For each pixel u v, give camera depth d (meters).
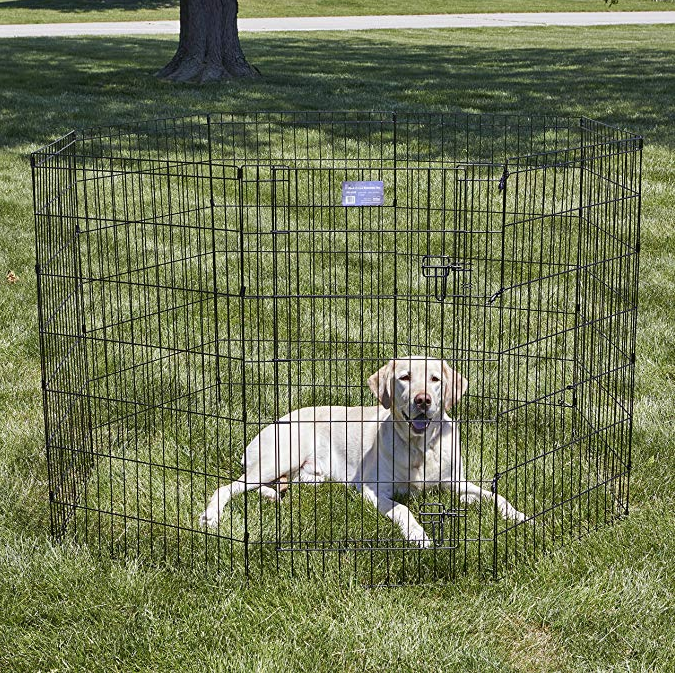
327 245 8.88
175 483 5.07
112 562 4.38
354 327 7.09
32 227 9.74
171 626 3.96
